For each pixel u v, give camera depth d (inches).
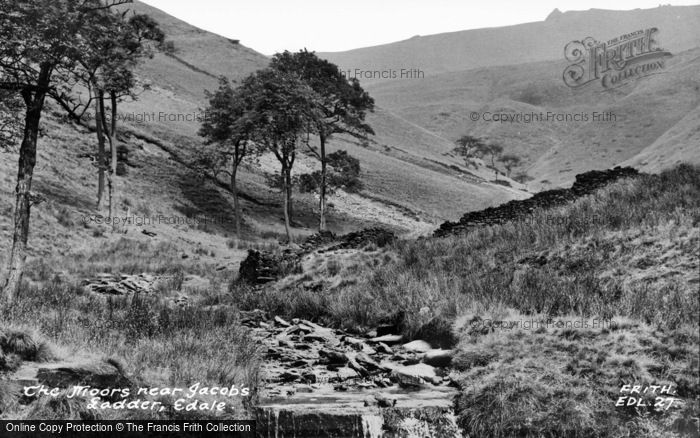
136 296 692.7
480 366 423.8
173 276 1095.0
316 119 1904.5
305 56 2054.6
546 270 668.7
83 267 1149.1
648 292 530.6
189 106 3577.8
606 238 699.4
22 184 611.2
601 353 413.4
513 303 554.6
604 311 493.7
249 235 2036.2
